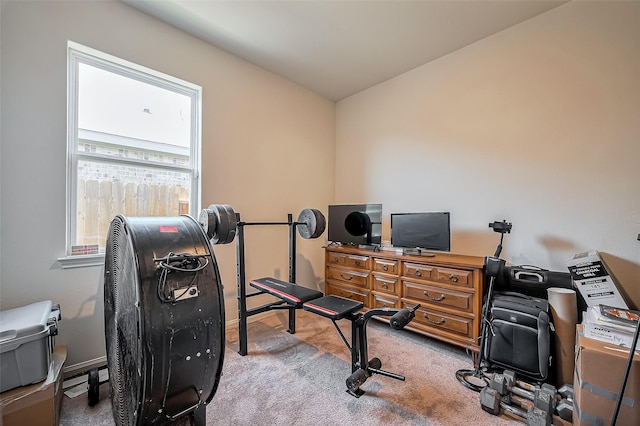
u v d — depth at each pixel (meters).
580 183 2.14
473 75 2.70
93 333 2.05
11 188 1.76
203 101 2.66
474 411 1.63
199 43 2.63
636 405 1.28
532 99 2.36
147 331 0.98
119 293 1.23
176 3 2.18
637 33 1.93
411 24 2.42
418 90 3.13
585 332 1.53
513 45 2.45
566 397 1.66
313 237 2.76
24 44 1.79
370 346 2.41
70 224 2.03
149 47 2.31
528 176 2.38
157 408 1.04
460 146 2.79
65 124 1.94
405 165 3.25
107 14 2.10
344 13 2.29
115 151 2.25
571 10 2.16
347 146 3.88
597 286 1.81
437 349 2.37
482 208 2.64
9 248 1.75
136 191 2.36
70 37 1.95
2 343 1.28
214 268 1.23
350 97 3.85
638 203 1.93
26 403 1.33
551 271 2.04
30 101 1.81
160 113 2.51
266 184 3.20
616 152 2.00
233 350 2.35
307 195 3.66
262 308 2.43
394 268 2.65
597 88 2.07
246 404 1.67
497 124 2.55
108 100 2.22
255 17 2.34
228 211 2.22
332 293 3.18
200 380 1.14
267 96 3.20
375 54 2.88
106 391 1.80
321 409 1.63
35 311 1.57
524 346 1.84
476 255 2.66
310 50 2.81
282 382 1.89
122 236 1.22
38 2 1.83
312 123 3.72
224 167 2.83
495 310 1.97
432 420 1.55
